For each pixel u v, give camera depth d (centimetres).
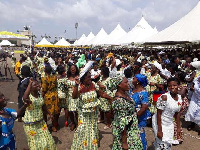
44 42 3509
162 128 339
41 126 378
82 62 956
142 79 348
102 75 542
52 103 520
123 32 2638
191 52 1692
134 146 314
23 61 987
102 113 623
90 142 372
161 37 1400
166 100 329
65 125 588
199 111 529
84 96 364
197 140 514
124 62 983
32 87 356
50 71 509
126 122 302
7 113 294
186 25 1293
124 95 316
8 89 1070
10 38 1301
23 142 493
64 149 463
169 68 693
